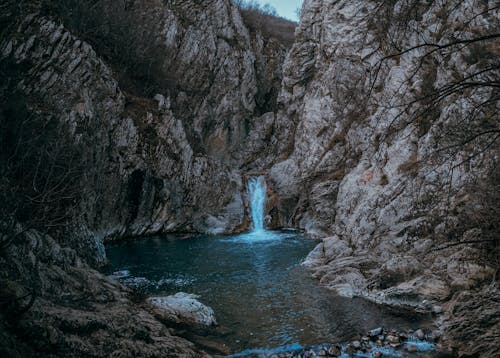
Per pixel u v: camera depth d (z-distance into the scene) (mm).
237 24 47000
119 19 32281
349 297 13945
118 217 25547
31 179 12312
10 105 16359
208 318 11773
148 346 9047
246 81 46094
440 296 12578
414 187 18078
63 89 21578
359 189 23375
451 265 13320
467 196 15000
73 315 8750
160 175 27828
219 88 43094
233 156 44594
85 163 19000
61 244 15023
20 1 20406
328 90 31812
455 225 14758
